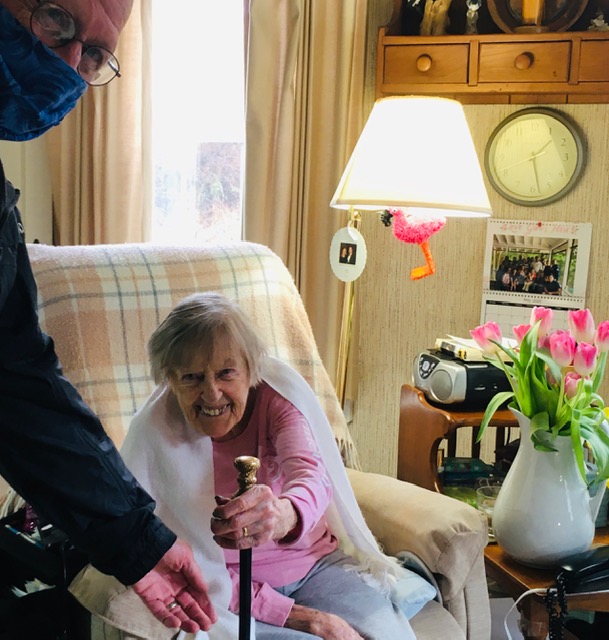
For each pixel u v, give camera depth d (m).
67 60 0.98
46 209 2.80
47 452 1.08
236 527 1.10
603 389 2.44
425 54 2.34
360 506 1.70
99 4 0.98
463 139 1.95
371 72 2.56
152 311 1.74
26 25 0.94
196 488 1.39
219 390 1.34
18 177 2.69
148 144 2.65
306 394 1.50
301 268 2.56
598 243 2.43
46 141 2.76
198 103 2.83
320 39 2.48
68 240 2.77
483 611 1.58
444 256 2.57
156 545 1.12
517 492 1.60
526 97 2.43
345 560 1.54
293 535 1.26
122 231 2.71
